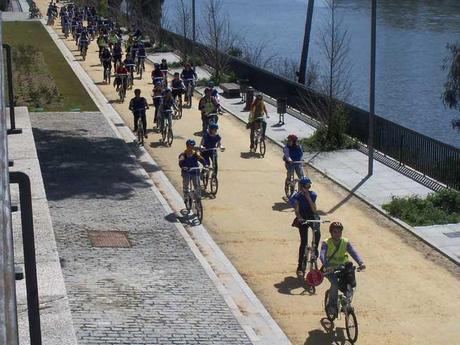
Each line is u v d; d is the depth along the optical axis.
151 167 30.36
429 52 83.81
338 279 16.70
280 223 24.25
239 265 20.81
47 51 64.62
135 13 75.44
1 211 5.04
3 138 6.06
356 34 95.69
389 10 115.69
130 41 61.12
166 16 89.81
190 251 21.11
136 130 34.47
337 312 16.92
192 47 56.94
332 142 33.59
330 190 28.08
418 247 22.56
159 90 35.97
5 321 4.38
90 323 15.94
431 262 21.45
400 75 72.31
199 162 26.05
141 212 24.34
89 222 22.97
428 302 18.86
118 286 18.09
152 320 16.41
